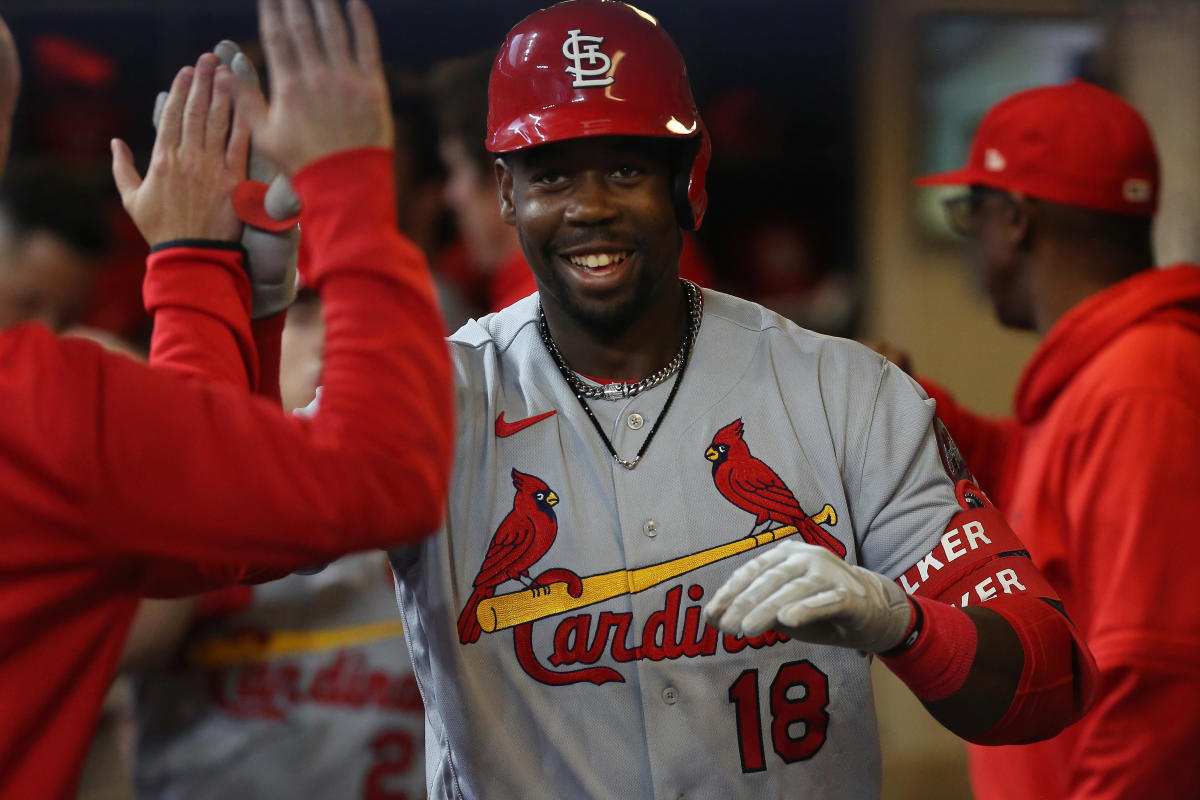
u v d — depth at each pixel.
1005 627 5.55
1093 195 8.80
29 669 4.46
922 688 5.45
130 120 17.11
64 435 4.18
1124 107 9.00
